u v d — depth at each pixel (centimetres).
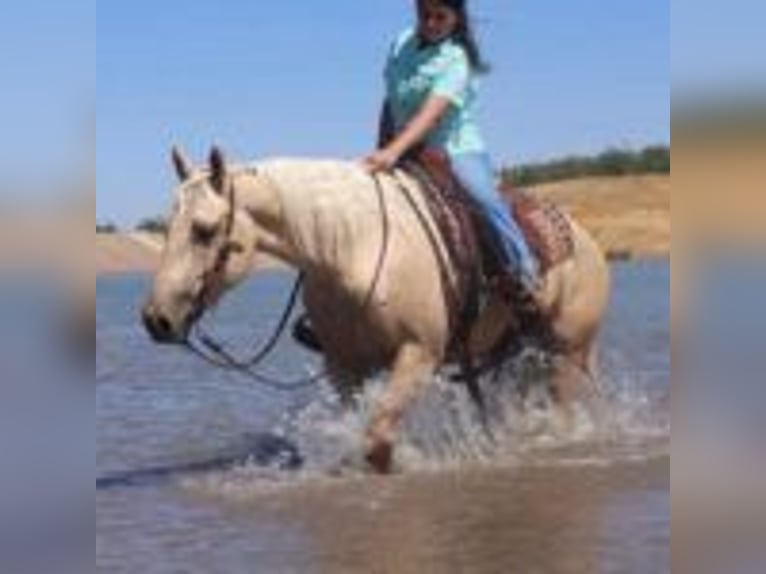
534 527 634
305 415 922
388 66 851
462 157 831
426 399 862
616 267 6122
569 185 7025
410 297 776
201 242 729
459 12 830
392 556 582
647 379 1331
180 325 727
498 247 834
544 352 930
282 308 3659
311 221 759
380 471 793
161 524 668
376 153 804
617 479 768
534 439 929
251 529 651
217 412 1177
